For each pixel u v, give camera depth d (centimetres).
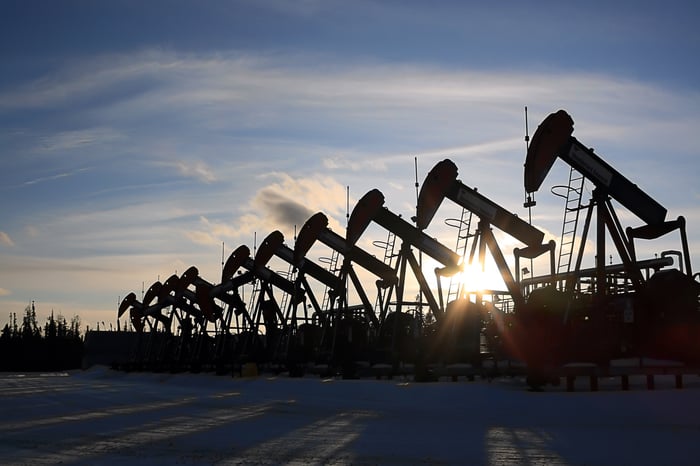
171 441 1472
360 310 3847
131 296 7538
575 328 2295
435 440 1396
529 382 2153
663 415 1675
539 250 2719
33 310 11712
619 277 2580
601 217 2377
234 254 4972
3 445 1486
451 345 2758
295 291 4109
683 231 2477
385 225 3123
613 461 1139
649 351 2348
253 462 1195
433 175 2688
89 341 8825
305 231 3694
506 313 2678
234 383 3806
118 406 2450
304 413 2002
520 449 1268
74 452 1359
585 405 1836
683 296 2384
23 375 7688
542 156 2298
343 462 1178
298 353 4050
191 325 6166
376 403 2236
